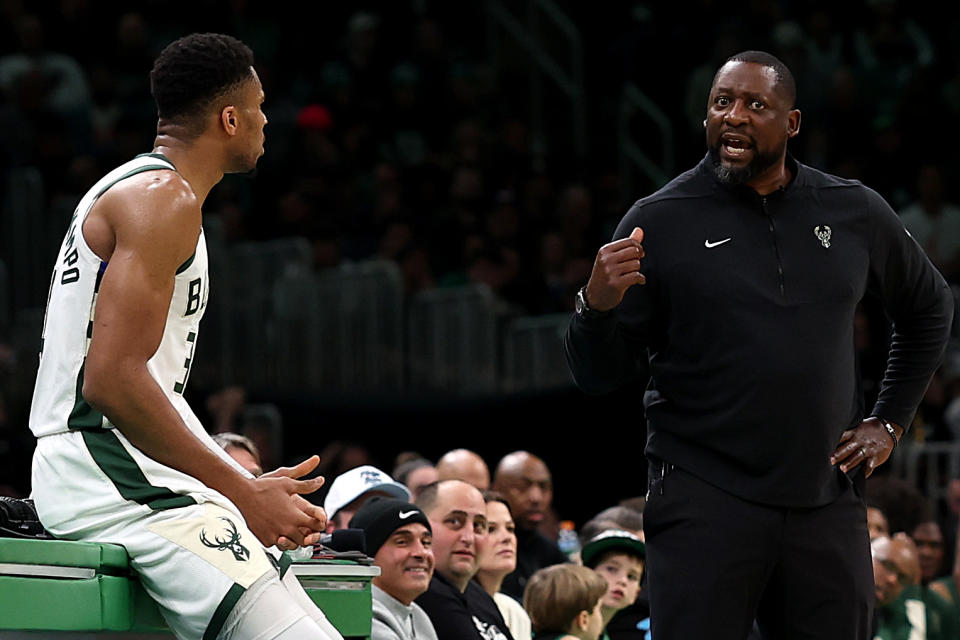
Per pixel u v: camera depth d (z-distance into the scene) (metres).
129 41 34.12
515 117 37.16
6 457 20.66
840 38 38.09
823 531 9.66
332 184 32.34
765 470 9.54
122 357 8.14
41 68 32.69
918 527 19.08
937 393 25.28
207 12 36.66
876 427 10.28
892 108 36.78
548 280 30.58
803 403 9.51
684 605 9.54
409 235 30.30
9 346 25.45
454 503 14.31
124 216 8.37
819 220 9.87
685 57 37.91
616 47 38.41
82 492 8.46
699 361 9.71
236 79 9.08
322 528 8.69
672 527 9.73
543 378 26.91
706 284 9.68
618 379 10.17
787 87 9.86
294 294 26.38
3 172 29.45
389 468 24.78
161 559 8.27
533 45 39.34
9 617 8.05
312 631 8.29
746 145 9.74
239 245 27.70
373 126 35.72
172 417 8.27
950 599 18.06
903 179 34.62
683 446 9.81
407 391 25.47
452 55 40.34
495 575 15.22
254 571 8.28
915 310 10.40
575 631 14.26
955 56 39.25
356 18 37.12
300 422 24.48
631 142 37.50
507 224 31.67
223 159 9.13
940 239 31.75
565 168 35.78
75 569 8.26
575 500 24.05
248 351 26.28
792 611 9.69
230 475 8.48
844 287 9.73
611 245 9.49
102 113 32.78
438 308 26.80
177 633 8.45
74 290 8.56
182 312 8.70
